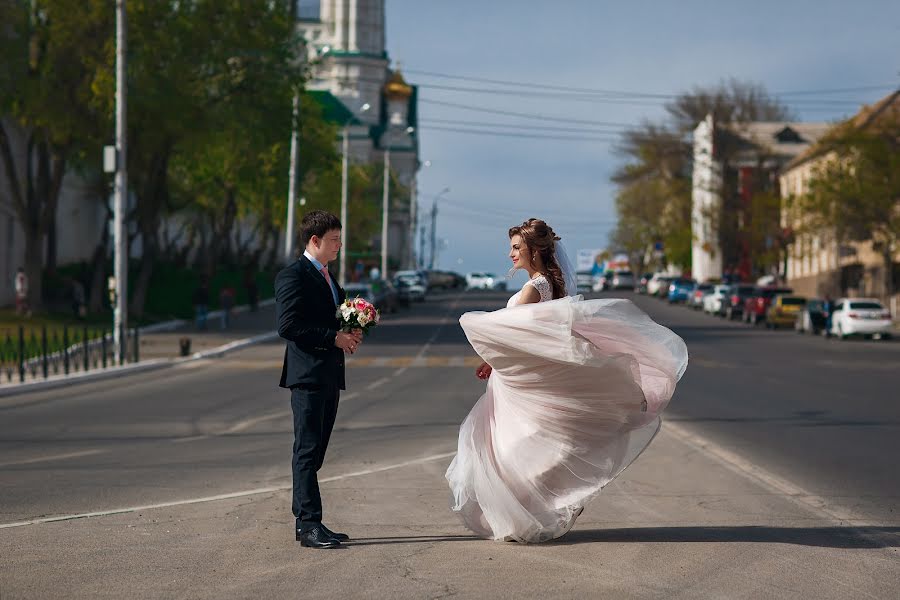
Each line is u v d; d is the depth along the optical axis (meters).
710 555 7.34
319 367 7.60
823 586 6.55
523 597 6.25
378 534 8.06
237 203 76.12
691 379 25.33
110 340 36.62
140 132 45.00
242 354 35.22
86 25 41.34
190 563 7.09
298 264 7.70
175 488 10.37
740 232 84.69
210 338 41.41
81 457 12.75
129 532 8.13
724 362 31.61
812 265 79.94
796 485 10.50
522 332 7.44
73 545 7.66
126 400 20.61
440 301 85.56
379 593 6.34
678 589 6.45
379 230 111.75
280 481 10.78
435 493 9.98
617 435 7.66
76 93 42.88
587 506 9.30
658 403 7.71
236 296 71.56
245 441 14.20
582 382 7.48
